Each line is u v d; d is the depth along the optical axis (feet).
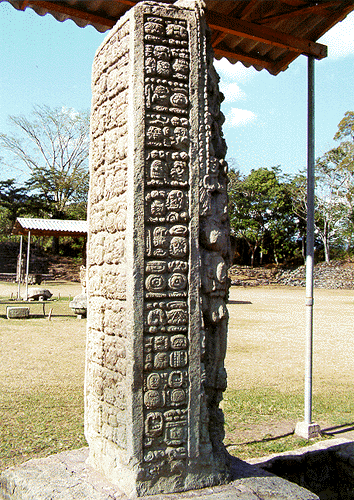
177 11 11.95
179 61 11.85
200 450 11.51
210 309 12.15
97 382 12.88
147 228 11.37
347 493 16.25
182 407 11.44
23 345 35.78
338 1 16.25
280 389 26.35
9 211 128.26
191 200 11.83
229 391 25.58
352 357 36.01
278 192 134.51
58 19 16.74
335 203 131.54
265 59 20.17
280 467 15.67
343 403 23.98
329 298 92.53
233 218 137.59
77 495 10.64
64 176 135.74
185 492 11.12
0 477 12.36
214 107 12.78
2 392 23.21
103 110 13.28
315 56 19.10
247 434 19.44
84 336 40.81
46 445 16.80
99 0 15.53
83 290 57.41
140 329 11.11
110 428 11.93
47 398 22.50
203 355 11.83
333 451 16.90
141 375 11.07
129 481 10.84
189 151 11.88
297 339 43.86
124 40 11.98
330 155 130.00
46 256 127.54
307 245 19.89
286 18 17.04
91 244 13.97
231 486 11.56
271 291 108.58
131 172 11.30
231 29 16.38
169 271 11.53
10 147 132.98
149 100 11.50
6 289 88.58
